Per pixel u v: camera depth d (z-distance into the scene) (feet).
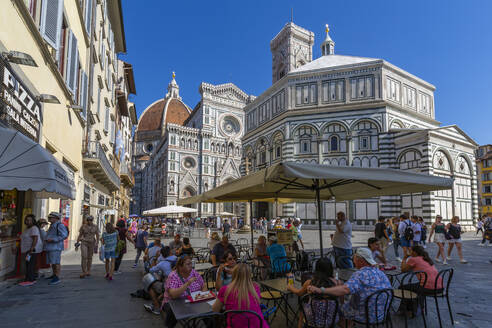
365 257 16.22
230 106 288.71
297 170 17.44
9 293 25.57
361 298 15.49
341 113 113.70
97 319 19.69
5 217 28.84
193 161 267.80
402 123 112.37
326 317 14.74
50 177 20.42
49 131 36.35
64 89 42.01
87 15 59.36
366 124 110.52
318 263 15.99
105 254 31.53
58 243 29.55
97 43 70.49
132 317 20.11
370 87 112.68
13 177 19.52
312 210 114.52
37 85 31.68
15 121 25.85
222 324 14.52
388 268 24.91
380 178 19.39
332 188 29.71
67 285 28.68
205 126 275.18
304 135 117.91
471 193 107.34
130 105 162.61
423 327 18.40
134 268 39.01
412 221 41.27
